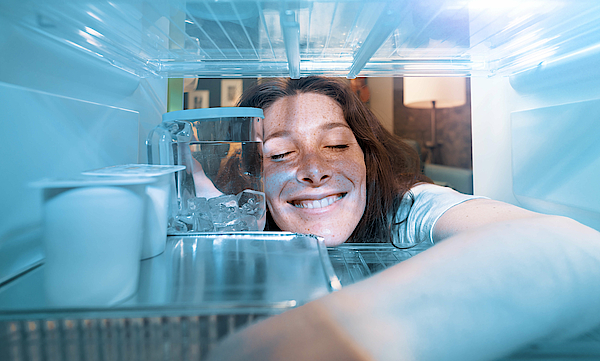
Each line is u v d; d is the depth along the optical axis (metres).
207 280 0.31
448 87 1.01
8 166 0.35
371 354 0.21
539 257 0.28
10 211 0.35
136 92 0.71
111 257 0.26
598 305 0.26
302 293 0.28
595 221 0.58
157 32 0.46
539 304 0.25
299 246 0.43
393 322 0.23
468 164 1.00
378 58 0.62
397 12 0.36
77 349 0.23
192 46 0.54
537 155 0.72
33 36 0.40
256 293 0.28
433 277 0.26
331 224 0.94
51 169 0.42
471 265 0.27
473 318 0.23
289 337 0.22
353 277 0.42
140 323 0.23
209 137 0.56
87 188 0.25
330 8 0.38
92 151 0.52
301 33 0.49
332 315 0.23
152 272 0.34
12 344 0.22
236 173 0.57
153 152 0.58
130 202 0.27
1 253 0.34
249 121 0.57
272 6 0.38
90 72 0.52
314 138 0.92
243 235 0.48
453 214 0.62
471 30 0.49
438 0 0.38
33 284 0.31
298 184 0.93
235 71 0.66
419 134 1.05
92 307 0.23
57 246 0.25
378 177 0.99
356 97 0.96
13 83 0.37
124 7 0.37
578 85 0.60
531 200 0.76
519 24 0.46
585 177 0.58
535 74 0.70
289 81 0.91
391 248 0.52
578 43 0.52
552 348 0.24
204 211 0.52
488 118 0.94
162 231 0.40
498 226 0.33
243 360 0.21
